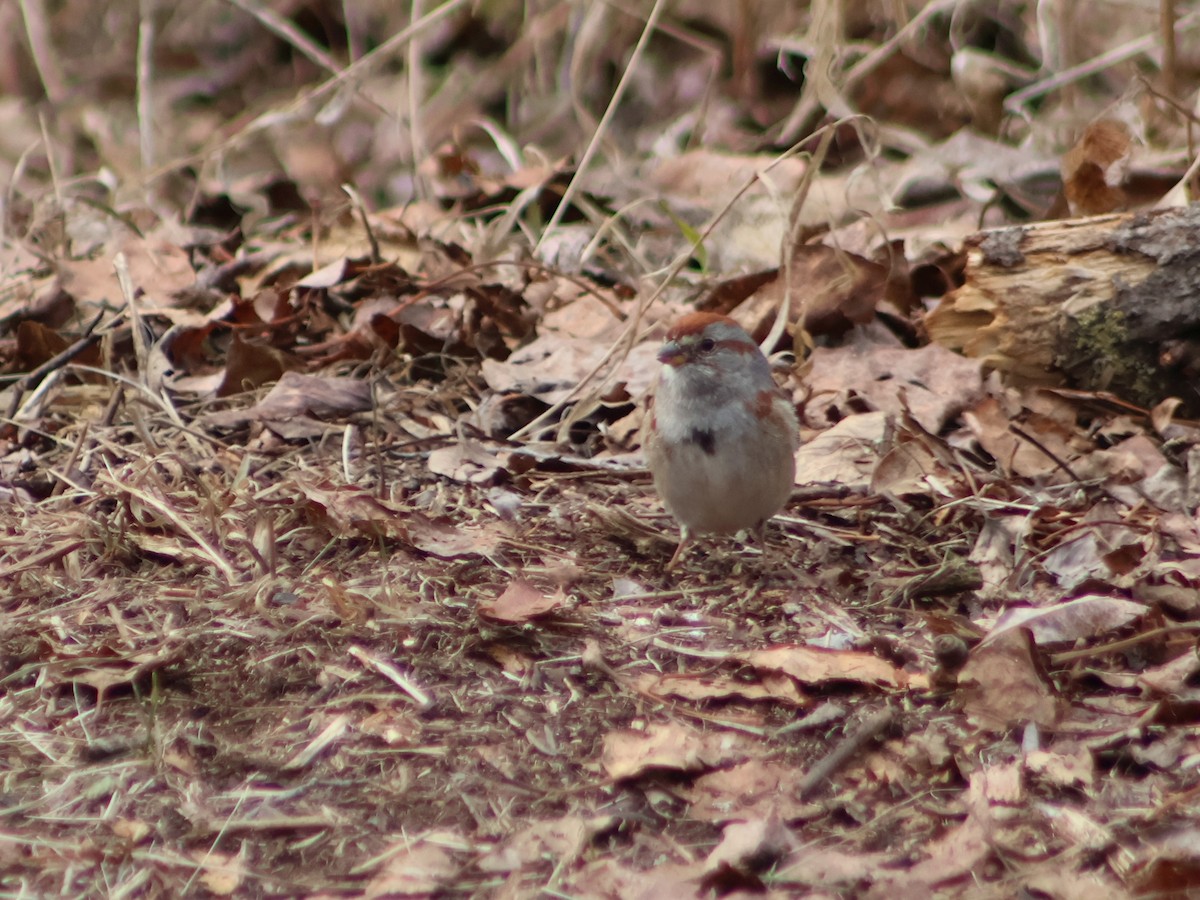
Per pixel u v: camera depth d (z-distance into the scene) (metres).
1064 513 8.71
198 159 16.09
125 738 6.45
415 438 10.23
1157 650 7.13
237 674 6.98
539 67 18.17
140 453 9.57
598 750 6.41
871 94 17.08
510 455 9.66
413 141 15.95
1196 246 9.97
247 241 15.33
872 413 10.11
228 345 11.98
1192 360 10.12
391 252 13.87
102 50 20.84
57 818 5.90
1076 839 5.68
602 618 7.76
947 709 6.72
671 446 8.06
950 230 14.19
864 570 8.38
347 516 8.48
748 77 17.52
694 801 6.07
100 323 11.70
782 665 6.92
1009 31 17.72
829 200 14.91
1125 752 6.33
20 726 6.58
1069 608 7.31
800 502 9.29
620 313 12.02
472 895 5.41
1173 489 9.04
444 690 6.89
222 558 8.09
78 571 8.05
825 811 5.98
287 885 5.50
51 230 14.23
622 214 14.70
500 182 15.43
